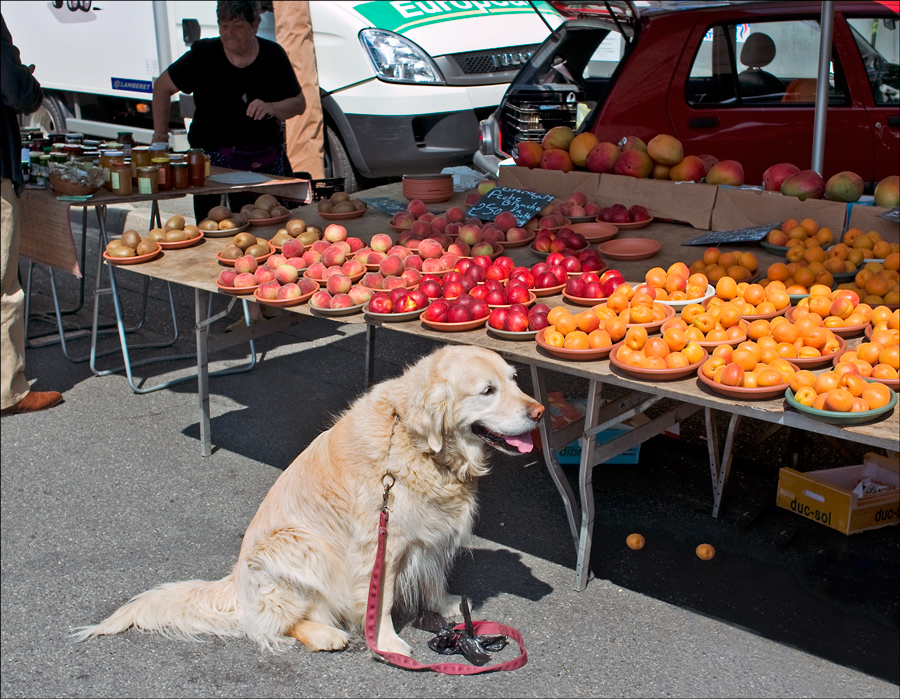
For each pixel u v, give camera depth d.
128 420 5.16
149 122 10.44
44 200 5.14
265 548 3.02
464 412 2.84
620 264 4.04
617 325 2.98
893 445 2.21
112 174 5.11
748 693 2.84
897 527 3.75
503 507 4.09
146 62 9.94
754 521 3.83
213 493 4.32
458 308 3.24
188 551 3.85
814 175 4.23
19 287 5.11
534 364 3.00
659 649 3.07
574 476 4.32
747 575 3.47
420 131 8.06
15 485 4.45
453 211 4.71
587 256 3.78
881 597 3.29
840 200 4.14
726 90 6.10
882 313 2.95
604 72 7.02
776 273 3.48
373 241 4.18
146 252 4.40
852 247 3.87
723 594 3.36
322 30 8.09
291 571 2.99
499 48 8.21
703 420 4.76
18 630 3.37
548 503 4.10
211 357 6.21
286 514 3.11
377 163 8.16
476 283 3.58
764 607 3.27
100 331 6.70
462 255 4.10
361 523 2.99
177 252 4.56
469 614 3.14
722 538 3.73
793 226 4.00
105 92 10.70
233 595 3.20
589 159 5.05
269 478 4.45
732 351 2.73
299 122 8.00
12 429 5.08
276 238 4.42
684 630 3.17
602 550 3.69
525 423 2.79
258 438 4.89
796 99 6.02
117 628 3.20
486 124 7.02
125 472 4.55
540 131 6.80
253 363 5.93
